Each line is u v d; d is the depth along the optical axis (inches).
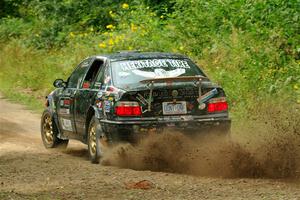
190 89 703.1
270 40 1079.0
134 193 561.6
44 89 1503.4
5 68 1807.3
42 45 1839.3
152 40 1291.8
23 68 1753.2
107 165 722.2
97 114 726.5
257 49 1066.1
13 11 2337.6
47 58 1681.8
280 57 1045.2
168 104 697.6
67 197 553.9
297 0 1101.7
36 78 1606.8
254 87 994.1
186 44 1242.0
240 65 1072.2
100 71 771.4
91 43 1504.7
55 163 745.6
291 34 1083.3
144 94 693.9
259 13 1155.3
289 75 999.0
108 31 1631.4
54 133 871.7
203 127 700.7
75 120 800.3
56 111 861.2
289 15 1101.7
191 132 697.6
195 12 1293.1
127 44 1320.1
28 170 699.4
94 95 750.5
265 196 537.0
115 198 544.7
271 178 627.5
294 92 945.5
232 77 1025.5
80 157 804.6
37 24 1936.5
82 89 795.4
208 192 561.0
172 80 703.1
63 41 1755.7
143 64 755.4
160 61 762.8
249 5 1198.9
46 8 1856.5
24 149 872.3
